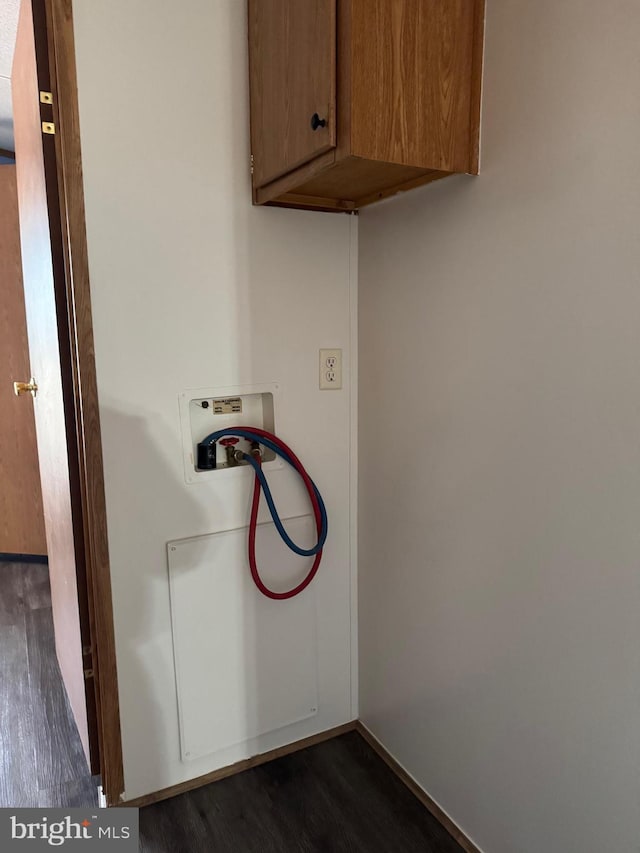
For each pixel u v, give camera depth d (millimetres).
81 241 1333
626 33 937
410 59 1152
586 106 1012
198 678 1651
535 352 1157
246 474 1626
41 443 2047
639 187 942
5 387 3123
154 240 1418
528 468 1199
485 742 1396
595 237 1018
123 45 1322
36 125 1405
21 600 2879
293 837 1533
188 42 1390
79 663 1630
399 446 1597
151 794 1645
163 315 1455
